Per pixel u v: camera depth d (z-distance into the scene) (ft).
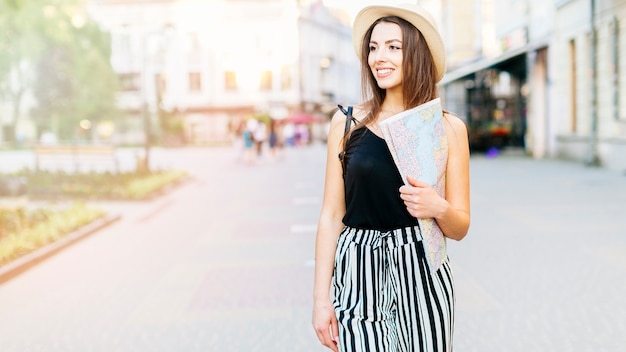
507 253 21.22
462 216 6.52
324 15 196.13
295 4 173.06
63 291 18.51
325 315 6.68
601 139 51.98
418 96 6.59
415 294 6.48
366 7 6.66
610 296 16.02
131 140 164.66
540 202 32.71
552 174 47.06
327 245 6.89
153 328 14.90
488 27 96.12
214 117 177.37
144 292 18.12
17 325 15.44
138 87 176.45
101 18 175.94
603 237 23.25
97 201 39.70
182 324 15.12
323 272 6.84
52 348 13.76
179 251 23.93
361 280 6.56
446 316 6.55
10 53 89.10
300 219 30.68
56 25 91.25
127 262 22.25
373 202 6.51
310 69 184.34
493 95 83.97
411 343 6.54
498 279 18.01
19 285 19.33
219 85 176.45
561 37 62.13
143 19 175.73
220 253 23.25
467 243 23.00
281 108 173.99
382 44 6.61
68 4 93.50
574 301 15.71
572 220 27.07
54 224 26.68
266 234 26.86
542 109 68.33
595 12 52.75
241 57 175.94
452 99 94.89
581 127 58.34
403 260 6.48
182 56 176.14
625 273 18.16
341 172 6.86
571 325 14.02
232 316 15.58
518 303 15.75
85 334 14.64
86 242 26.37
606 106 51.19
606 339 13.10
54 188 42.52
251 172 63.26
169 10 175.32
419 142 6.25
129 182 45.39
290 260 21.59
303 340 13.73
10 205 29.94
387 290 6.58
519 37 73.00
